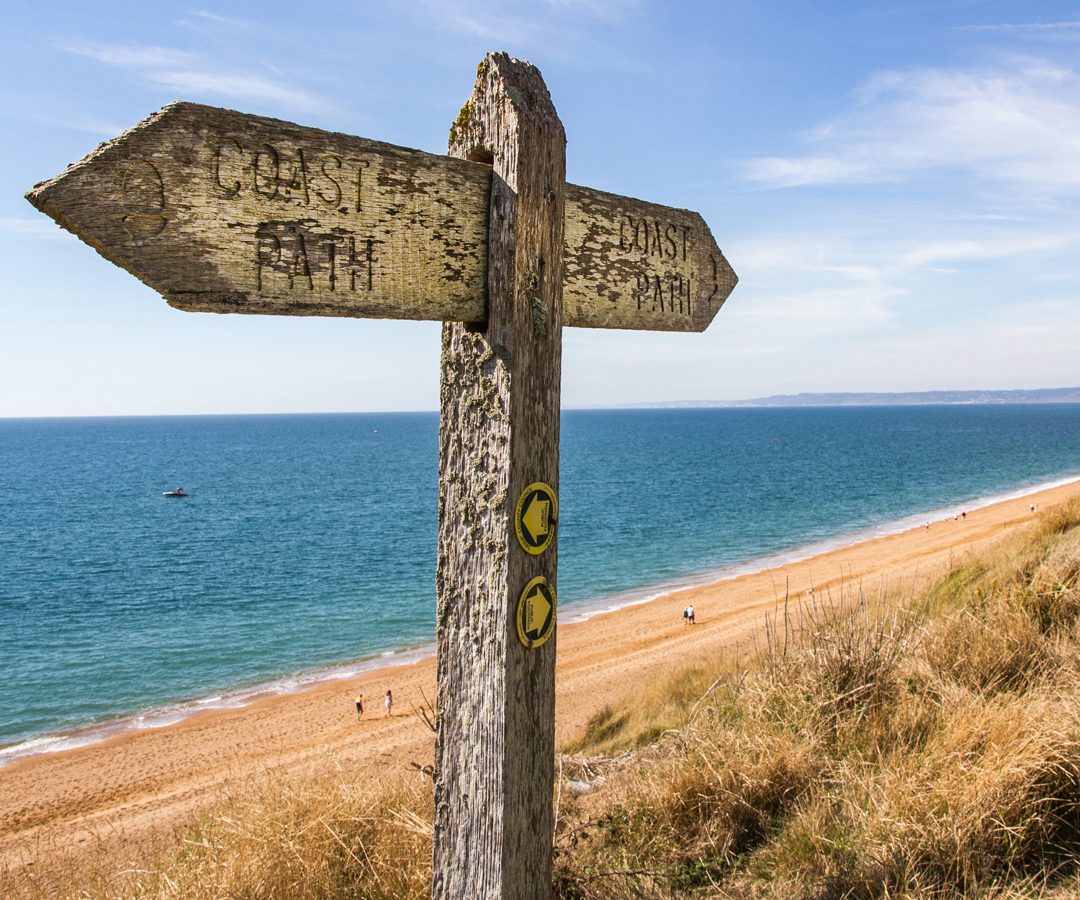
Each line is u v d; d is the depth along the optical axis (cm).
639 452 13000
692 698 941
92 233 132
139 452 16025
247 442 19675
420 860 278
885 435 16838
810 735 375
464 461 187
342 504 7425
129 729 2092
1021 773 282
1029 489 6675
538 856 190
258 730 1986
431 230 172
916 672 423
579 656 2284
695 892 282
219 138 143
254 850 292
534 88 185
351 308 161
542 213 182
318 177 155
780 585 3177
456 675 189
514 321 176
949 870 259
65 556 4991
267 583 4081
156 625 3291
